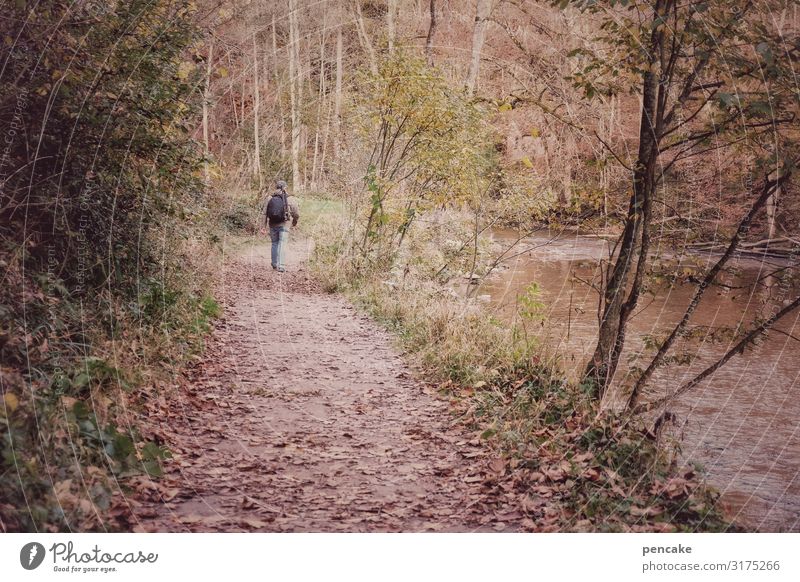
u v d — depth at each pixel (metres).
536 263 18.19
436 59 17.47
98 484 3.81
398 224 14.15
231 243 16.36
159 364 6.29
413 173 14.33
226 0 9.40
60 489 3.53
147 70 6.28
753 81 5.99
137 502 4.00
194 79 6.77
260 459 5.01
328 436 5.66
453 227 14.75
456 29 21.78
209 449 5.07
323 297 12.27
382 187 13.71
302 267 15.32
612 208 7.05
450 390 7.10
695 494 4.75
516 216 12.42
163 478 4.38
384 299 11.43
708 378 8.88
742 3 5.79
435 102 12.77
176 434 5.19
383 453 5.36
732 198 7.31
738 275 6.62
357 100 14.23
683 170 7.57
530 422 5.74
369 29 22.53
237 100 23.36
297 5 21.20
